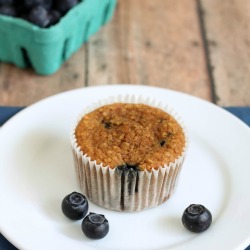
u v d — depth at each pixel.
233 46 0.58
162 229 0.38
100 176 0.38
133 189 0.38
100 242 0.37
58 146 0.43
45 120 0.44
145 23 0.60
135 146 0.39
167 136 0.40
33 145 0.43
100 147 0.39
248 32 0.60
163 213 0.39
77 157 0.39
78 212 0.38
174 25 0.60
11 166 0.41
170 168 0.38
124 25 0.60
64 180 0.41
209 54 0.57
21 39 0.52
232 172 0.42
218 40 0.59
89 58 0.56
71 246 0.36
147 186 0.38
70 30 0.53
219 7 0.63
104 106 0.42
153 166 0.38
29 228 0.37
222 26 0.60
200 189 0.41
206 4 0.63
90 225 0.37
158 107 0.43
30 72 0.54
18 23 0.51
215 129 0.44
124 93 0.46
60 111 0.45
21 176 0.41
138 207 0.39
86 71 0.55
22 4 0.53
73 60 0.56
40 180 0.41
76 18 0.53
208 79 0.54
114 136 0.40
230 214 0.38
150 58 0.56
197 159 0.43
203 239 0.37
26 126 0.44
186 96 0.46
